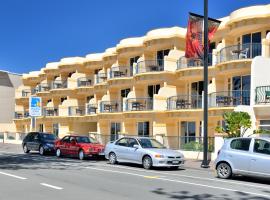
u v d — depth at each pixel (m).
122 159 21.12
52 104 52.28
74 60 51.28
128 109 36.50
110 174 16.75
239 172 15.34
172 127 33.78
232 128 21.41
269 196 11.77
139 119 35.62
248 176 15.88
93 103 45.28
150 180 14.95
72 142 26.02
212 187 13.34
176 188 12.96
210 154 24.58
